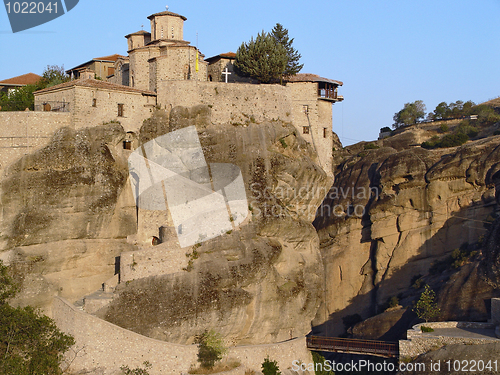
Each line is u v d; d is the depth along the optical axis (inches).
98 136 2162.9
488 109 4040.4
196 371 1781.5
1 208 2020.2
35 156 2073.1
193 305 1893.5
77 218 2081.7
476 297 2354.8
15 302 1907.0
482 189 2859.3
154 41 2706.7
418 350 2015.3
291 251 2294.5
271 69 2608.3
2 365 1609.3
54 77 3058.6
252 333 2111.2
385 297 2967.5
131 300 1849.2
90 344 1775.3
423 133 3914.9
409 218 2999.5
